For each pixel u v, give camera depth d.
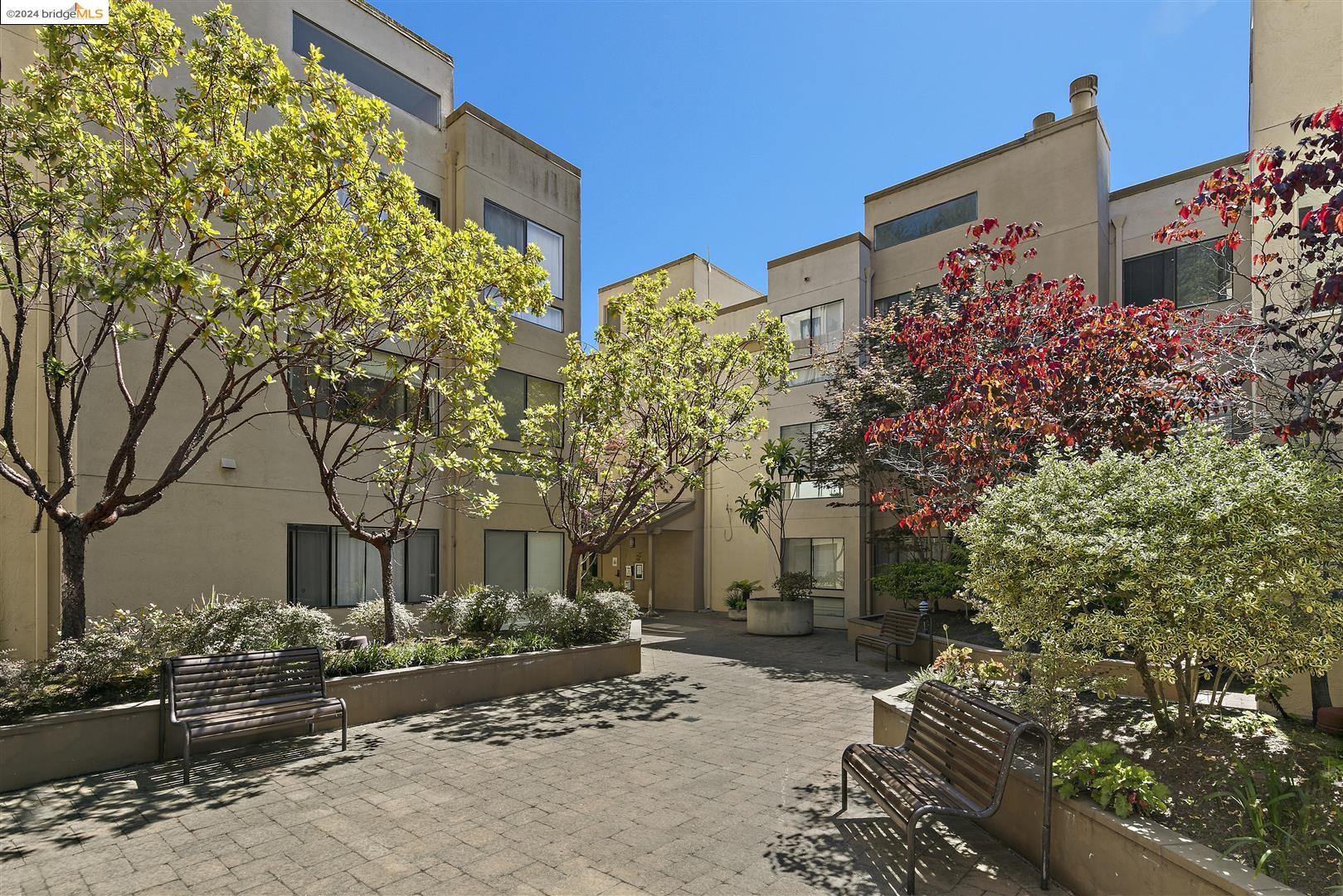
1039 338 7.62
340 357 8.35
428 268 8.09
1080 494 4.77
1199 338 7.56
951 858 4.43
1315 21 7.95
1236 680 8.70
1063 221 15.52
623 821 5.01
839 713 8.50
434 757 6.54
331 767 6.23
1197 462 4.45
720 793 5.61
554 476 11.71
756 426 12.12
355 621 9.80
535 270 9.54
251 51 6.70
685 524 22.77
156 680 6.78
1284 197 5.55
